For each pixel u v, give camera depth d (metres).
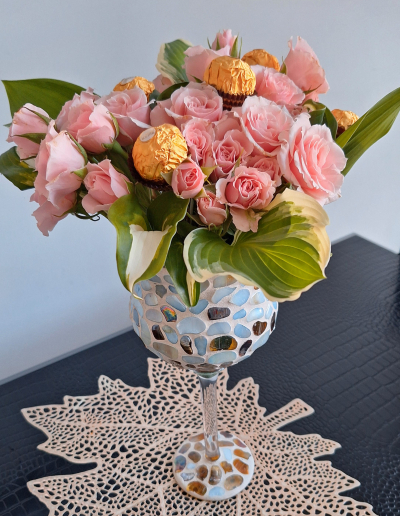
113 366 0.77
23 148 0.44
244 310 0.47
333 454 0.61
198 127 0.40
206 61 0.48
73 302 1.07
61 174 0.37
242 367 0.74
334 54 1.10
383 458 0.60
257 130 0.39
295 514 0.55
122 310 1.15
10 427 0.67
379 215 1.47
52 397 0.72
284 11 0.98
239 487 0.58
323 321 0.82
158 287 0.45
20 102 0.56
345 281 0.91
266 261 0.38
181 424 0.67
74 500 0.57
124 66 0.90
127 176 0.43
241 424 0.66
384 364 0.73
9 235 0.92
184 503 0.57
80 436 0.65
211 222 0.41
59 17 0.79
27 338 1.05
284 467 0.60
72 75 0.85
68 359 0.78
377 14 1.11
